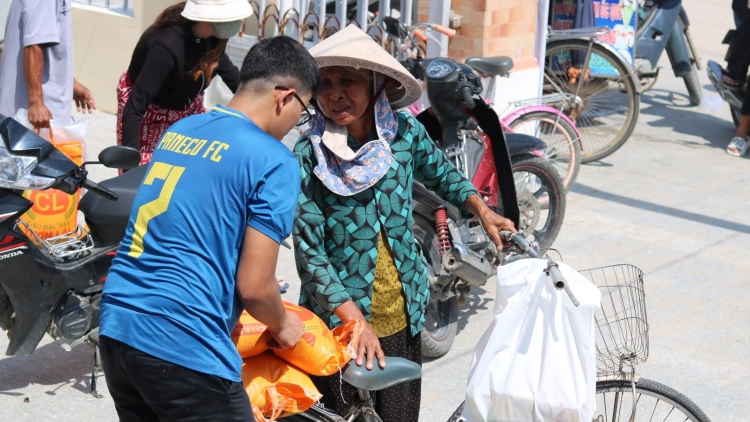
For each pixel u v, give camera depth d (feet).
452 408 13.20
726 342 15.49
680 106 32.37
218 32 14.76
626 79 25.12
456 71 15.06
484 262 14.26
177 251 7.57
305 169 9.23
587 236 20.06
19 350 12.03
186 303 7.50
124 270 7.79
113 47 26.20
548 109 21.39
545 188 18.66
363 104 9.20
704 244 19.90
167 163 7.84
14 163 11.06
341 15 21.22
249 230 7.51
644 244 19.75
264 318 7.80
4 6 23.18
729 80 27.35
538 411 8.23
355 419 9.56
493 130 15.40
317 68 8.07
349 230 9.36
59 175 11.15
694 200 22.77
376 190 9.39
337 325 9.59
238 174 7.50
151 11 25.11
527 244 9.61
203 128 7.89
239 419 7.87
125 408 8.23
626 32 27.09
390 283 9.72
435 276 14.25
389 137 9.43
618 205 22.17
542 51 23.36
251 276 7.54
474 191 10.46
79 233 13.96
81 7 26.68
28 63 16.03
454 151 15.30
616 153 26.63
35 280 11.69
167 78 14.94
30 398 12.67
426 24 18.26
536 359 8.31
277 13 22.31
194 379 7.56
